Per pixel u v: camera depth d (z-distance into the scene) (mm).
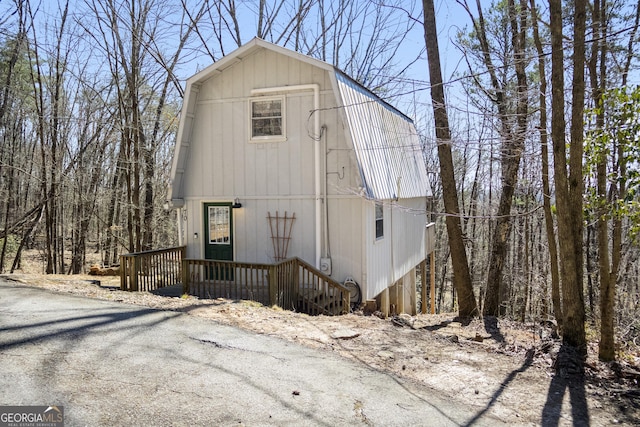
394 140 13930
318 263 10617
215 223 11680
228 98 11383
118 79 18297
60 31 17875
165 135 19656
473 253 21000
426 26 10125
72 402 4059
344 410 4262
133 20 16875
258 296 9156
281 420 3986
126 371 4805
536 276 12492
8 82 17328
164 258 11031
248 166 11266
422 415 4277
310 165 10766
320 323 7281
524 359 6176
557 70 5977
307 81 10711
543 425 4234
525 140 9328
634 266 12539
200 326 6512
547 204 7727
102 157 20891
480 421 4238
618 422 4332
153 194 19391
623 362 6043
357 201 10406
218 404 4199
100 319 6555
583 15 5828
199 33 19891
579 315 6141
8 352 5109
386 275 12172
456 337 7211
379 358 5812
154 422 3811
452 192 10094
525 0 9641
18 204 22125
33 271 20906
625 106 6406
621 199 6418
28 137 22781
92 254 26812
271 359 5410
